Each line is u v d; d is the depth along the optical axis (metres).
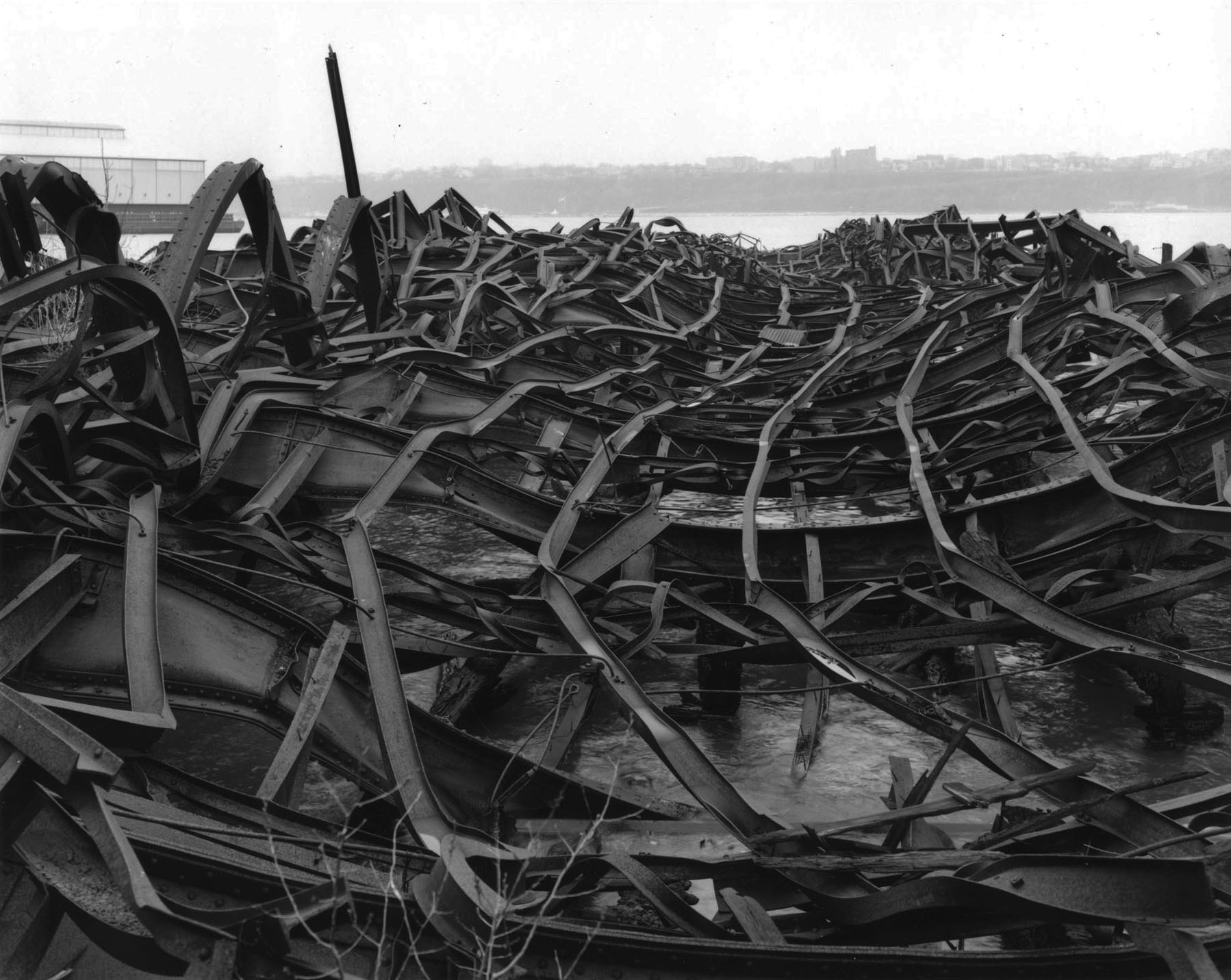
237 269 13.57
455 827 2.96
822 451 7.57
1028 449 6.58
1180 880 2.47
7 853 2.48
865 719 5.26
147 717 2.90
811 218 151.25
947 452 6.98
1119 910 2.53
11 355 6.91
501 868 2.83
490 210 16.44
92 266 4.38
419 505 5.64
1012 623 4.52
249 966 2.27
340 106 9.25
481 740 3.64
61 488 4.67
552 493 7.46
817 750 4.92
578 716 4.63
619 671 3.88
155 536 3.65
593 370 9.89
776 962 2.51
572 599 4.44
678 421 7.84
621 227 18.33
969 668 5.64
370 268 8.09
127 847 2.26
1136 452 5.57
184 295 5.45
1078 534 5.48
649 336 10.99
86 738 2.42
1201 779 4.58
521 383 6.92
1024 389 8.40
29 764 2.40
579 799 3.71
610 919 3.17
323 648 3.55
